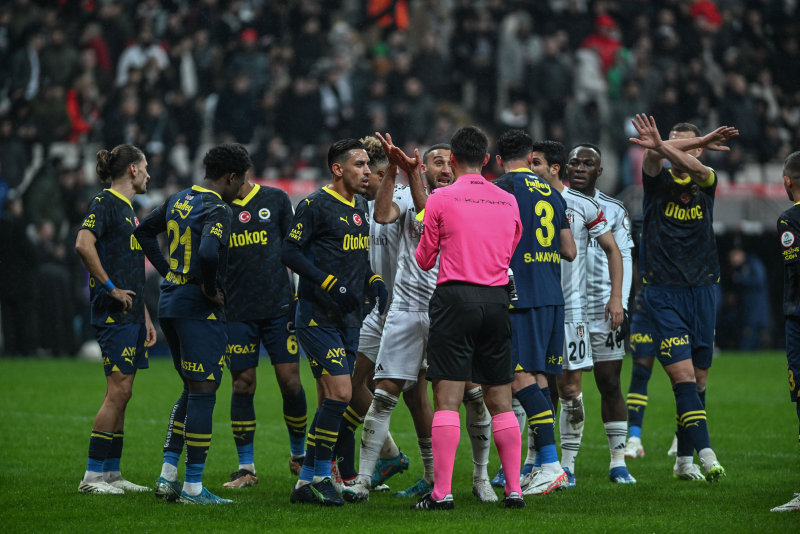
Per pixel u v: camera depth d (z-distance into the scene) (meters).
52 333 62.47
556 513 21.91
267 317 26.98
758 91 84.44
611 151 75.69
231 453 32.28
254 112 72.25
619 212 29.78
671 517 21.39
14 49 74.50
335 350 23.23
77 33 77.88
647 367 32.75
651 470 29.52
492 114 78.06
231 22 79.06
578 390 26.91
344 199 23.97
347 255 23.81
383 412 24.03
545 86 75.25
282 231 27.61
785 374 55.91
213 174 23.64
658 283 27.00
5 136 66.62
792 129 85.00
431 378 22.08
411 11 83.94
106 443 24.88
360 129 73.00
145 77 72.31
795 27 88.88
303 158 71.44
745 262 69.75
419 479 27.70
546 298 24.36
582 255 27.28
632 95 76.00
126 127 70.12
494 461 30.80
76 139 72.81
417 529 19.94
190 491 23.11
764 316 70.06
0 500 23.55
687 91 78.00
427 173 26.11
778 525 20.39
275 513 21.88
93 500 23.55
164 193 68.25
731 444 34.06
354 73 75.31
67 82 72.94
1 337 64.12
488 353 22.16
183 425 23.84
